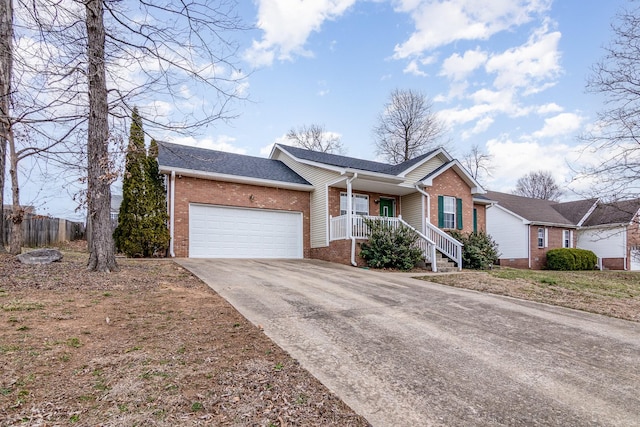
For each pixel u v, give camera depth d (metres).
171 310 5.72
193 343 4.45
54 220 16.36
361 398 3.38
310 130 40.28
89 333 4.51
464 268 14.44
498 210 24.41
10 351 3.81
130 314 5.36
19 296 5.70
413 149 33.78
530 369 4.16
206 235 13.40
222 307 6.10
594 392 3.63
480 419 3.08
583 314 6.73
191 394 3.23
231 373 3.70
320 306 6.55
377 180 14.51
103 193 7.98
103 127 7.78
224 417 2.91
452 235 15.52
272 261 13.10
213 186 13.63
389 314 6.25
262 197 14.68
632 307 7.39
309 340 4.83
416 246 13.71
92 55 7.01
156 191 12.66
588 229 25.73
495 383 3.79
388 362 4.23
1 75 6.97
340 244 13.79
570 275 14.11
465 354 4.55
